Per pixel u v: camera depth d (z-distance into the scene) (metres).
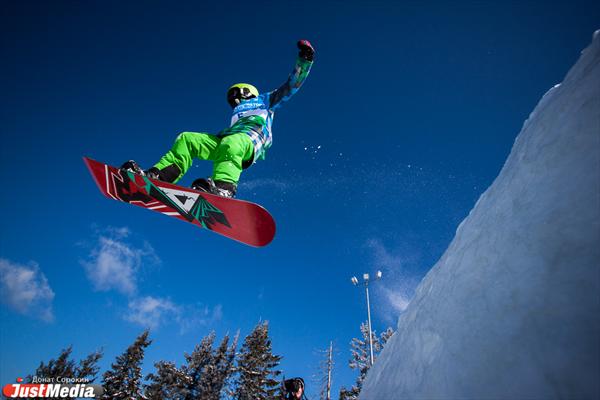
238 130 3.00
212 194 2.42
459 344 0.98
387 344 2.09
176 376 21.77
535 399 0.66
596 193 0.83
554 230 0.88
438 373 1.00
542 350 0.70
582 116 1.11
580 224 0.81
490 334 0.87
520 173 1.32
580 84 1.25
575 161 1.00
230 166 2.67
